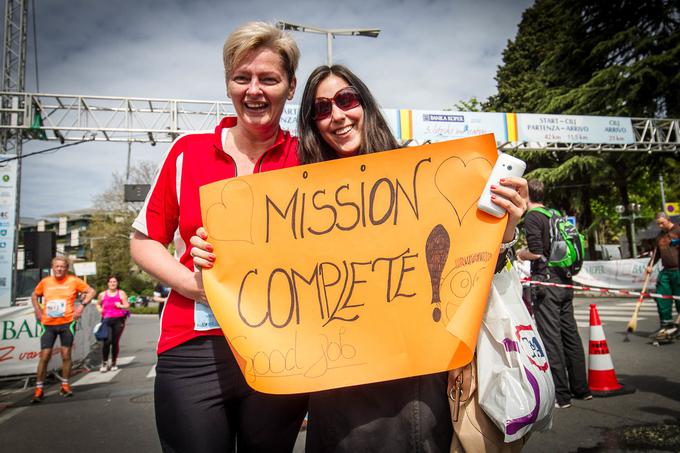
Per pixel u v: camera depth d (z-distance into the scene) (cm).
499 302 154
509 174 149
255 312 154
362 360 148
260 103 168
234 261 157
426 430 146
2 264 1229
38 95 1300
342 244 159
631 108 1909
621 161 2098
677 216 1842
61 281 670
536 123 1486
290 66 172
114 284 887
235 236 159
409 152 162
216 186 161
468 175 157
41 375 629
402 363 146
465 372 153
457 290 149
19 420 520
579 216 2447
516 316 157
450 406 154
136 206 4122
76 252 7925
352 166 164
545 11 2975
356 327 152
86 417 516
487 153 157
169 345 160
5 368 730
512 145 1513
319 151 188
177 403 156
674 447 309
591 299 1619
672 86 1823
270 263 158
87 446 409
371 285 155
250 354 149
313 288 157
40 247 1245
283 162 184
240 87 166
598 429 350
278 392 147
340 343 151
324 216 162
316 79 186
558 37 2341
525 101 2803
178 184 171
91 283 4762
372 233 159
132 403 576
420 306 150
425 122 1310
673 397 417
